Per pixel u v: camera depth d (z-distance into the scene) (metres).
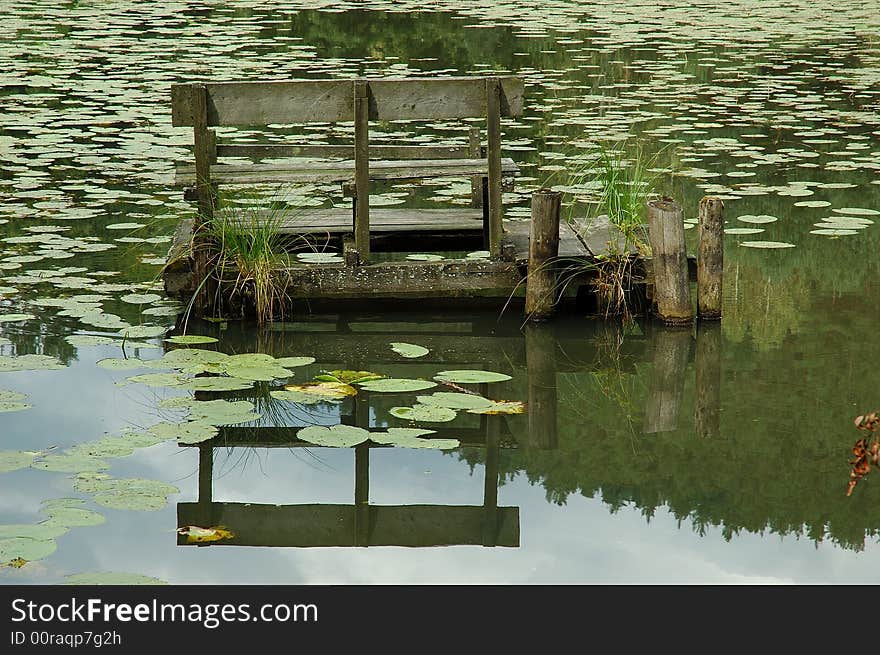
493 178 7.24
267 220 7.85
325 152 8.50
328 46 19.70
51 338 6.71
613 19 23.56
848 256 8.56
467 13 24.09
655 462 5.46
